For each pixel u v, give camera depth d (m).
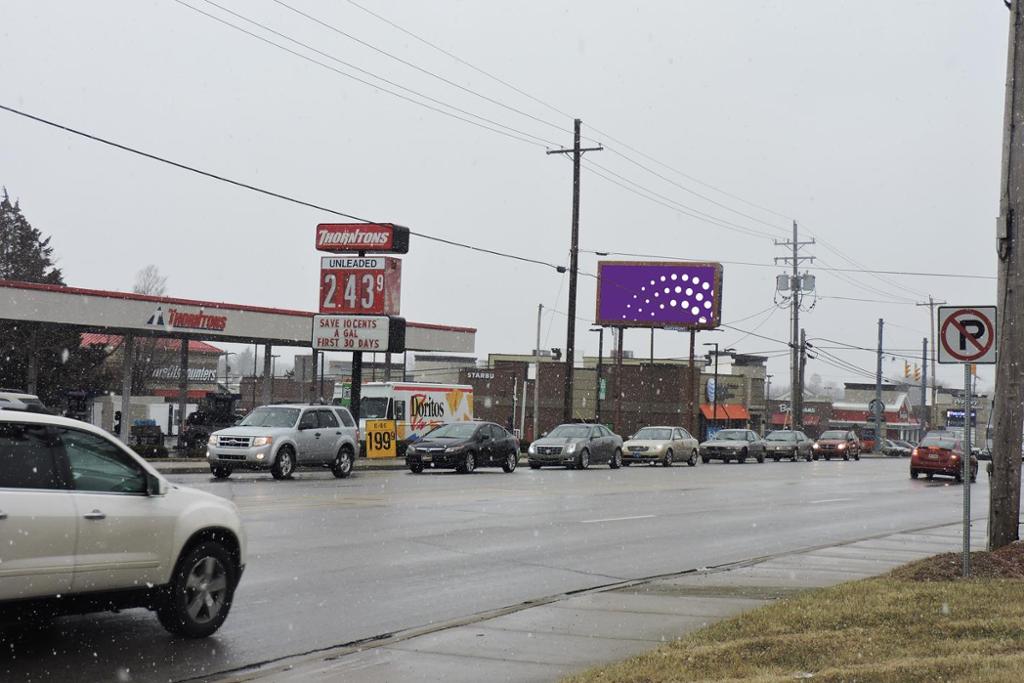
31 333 48.44
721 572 14.01
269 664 8.71
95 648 9.00
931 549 16.70
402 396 45.31
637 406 78.56
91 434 8.74
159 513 9.00
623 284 74.12
